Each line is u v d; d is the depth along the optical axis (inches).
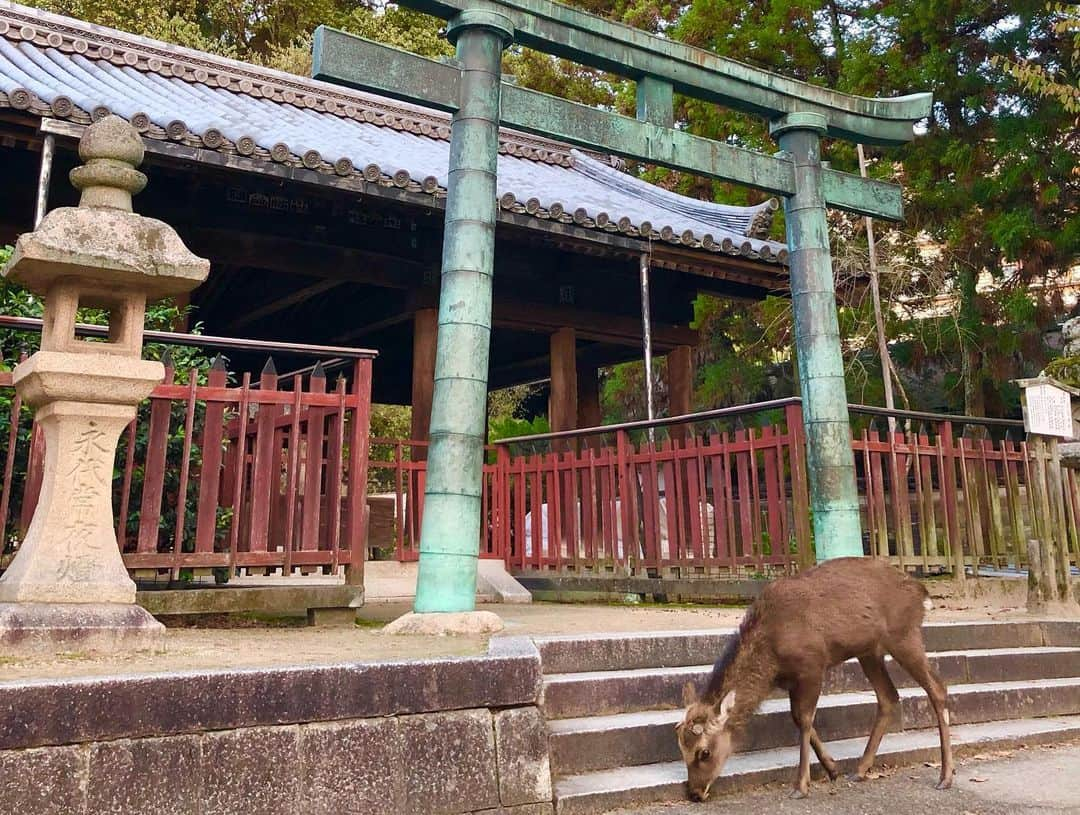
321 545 226.8
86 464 160.1
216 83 461.4
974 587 287.7
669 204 516.1
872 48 597.3
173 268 159.8
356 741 123.4
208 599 197.2
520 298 461.7
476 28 207.6
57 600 152.7
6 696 104.0
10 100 270.2
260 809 115.6
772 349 685.3
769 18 622.8
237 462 202.7
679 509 301.3
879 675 165.3
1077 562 305.4
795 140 260.5
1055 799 147.9
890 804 144.9
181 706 113.7
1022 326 560.7
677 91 245.8
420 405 424.5
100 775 107.7
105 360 158.9
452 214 202.1
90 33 435.5
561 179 516.7
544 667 170.4
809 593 151.1
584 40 223.3
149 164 309.4
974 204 561.0
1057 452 277.4
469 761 130.8
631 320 494.0
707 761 142.0
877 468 279.1
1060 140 539.8
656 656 182.5
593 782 144.4
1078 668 232.1
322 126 450.0
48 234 150.3
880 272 557.6
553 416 469.4
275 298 462.6
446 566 190.5
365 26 816.9
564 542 339.9
